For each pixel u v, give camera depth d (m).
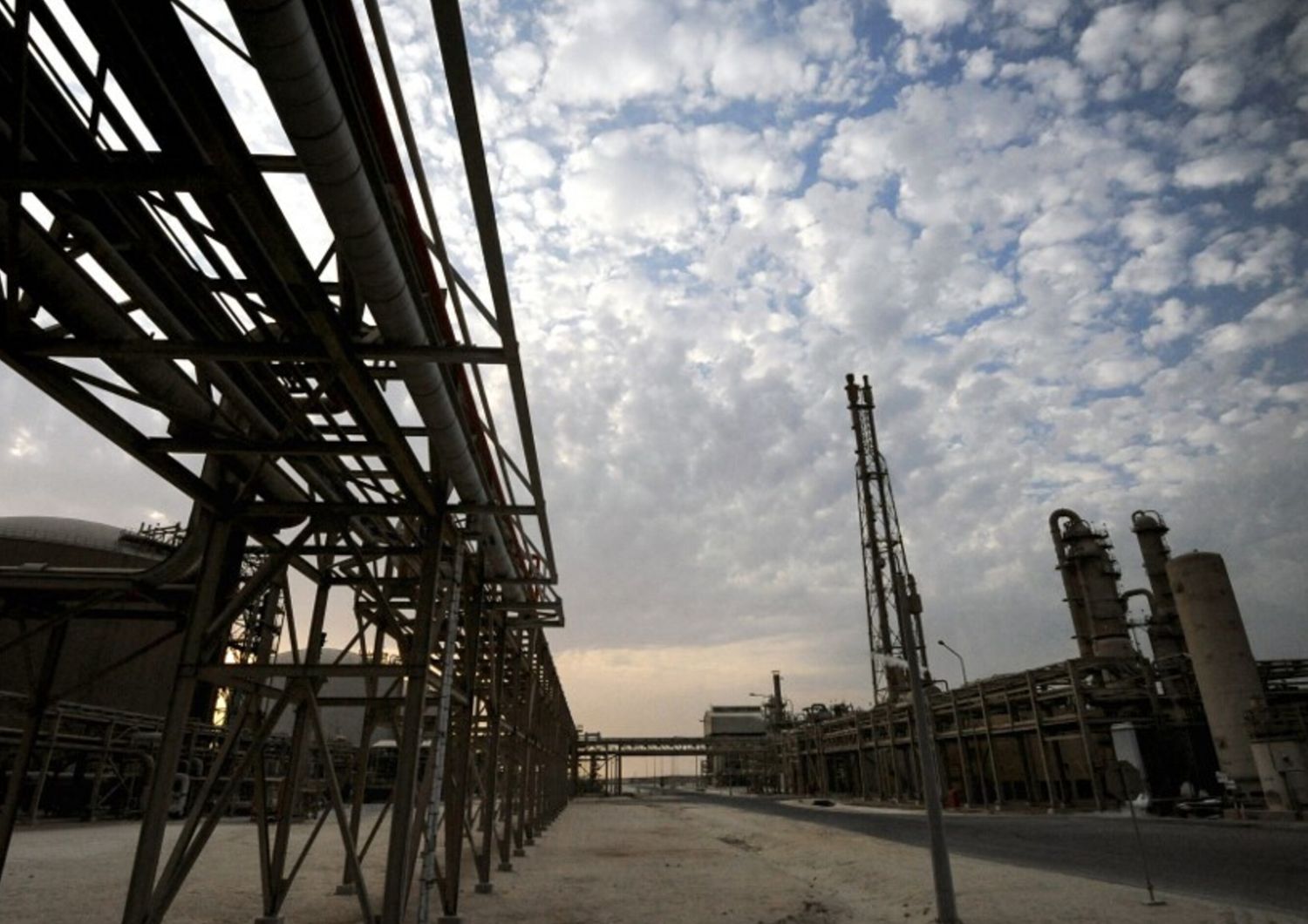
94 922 10.76
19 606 11.19
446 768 12.16
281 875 10.94
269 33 3.70
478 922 11.64
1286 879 15.40
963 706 57.91
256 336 7.67
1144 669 46.12
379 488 10.41
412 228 6.25
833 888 16.00
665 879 17.00
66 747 29.70
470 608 13.33
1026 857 20.80
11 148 4.46
